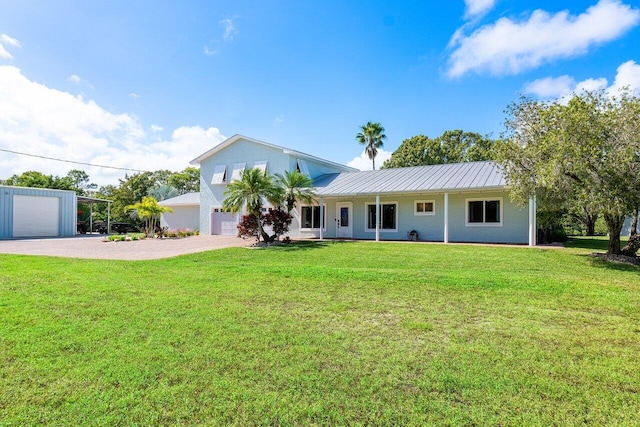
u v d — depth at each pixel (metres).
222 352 3.78
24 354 3.72
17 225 23.97
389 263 10.55
